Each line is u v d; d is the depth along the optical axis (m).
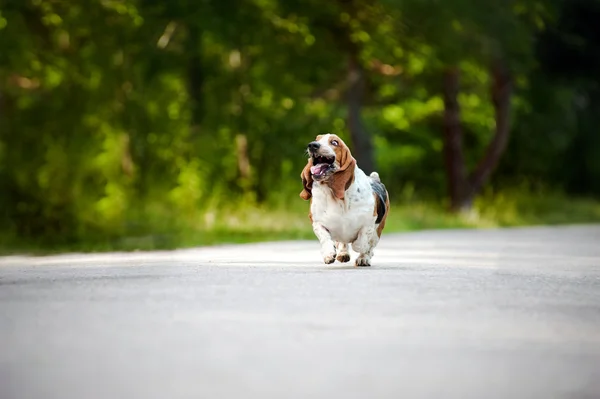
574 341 6.11
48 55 28.16
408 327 6.62
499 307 7.76
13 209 21.36
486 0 29.30
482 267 12.23
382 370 5.14
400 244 19.09
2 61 27.81
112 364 5.29
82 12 27.28
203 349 5.74
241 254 15.56
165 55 28.53
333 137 10.99
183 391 4.59
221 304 7.82
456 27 29.05
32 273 11.16
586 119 43.81
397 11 28.52
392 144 42.72
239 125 30.23
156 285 9.37
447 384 4.79
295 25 28.62
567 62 38.31
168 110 30.88
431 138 42.34
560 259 14.28
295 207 28.34
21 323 6.74
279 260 13.60
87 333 6.32
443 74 33.94
